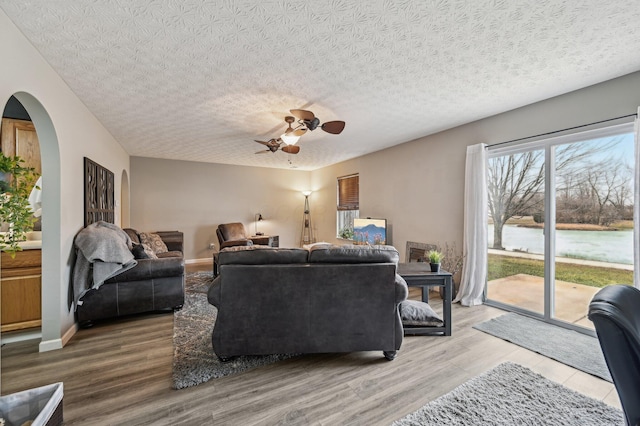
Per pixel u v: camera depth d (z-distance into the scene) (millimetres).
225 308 2088
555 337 2605
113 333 2713
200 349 2377
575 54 2117
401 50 2072
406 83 2596
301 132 3385
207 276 5070
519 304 3291
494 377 1948
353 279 2135
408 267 3029
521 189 3287
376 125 3824
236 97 2900
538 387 1836
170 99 2947
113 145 4449
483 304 3553
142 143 4859
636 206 2270
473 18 1720
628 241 2488
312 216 7906
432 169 4234
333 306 2133
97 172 3471
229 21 1751
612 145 2568
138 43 1979
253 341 2111
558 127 2861
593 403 1677
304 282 2109
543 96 2881
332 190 7004
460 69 2348
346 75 2447
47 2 1573
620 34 1868
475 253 3521
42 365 2129
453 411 1617
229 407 1672
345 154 5758
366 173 5707
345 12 1670
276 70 2361
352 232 6258
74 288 2662
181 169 6461
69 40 1937
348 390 1831
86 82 2553
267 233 7496
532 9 1637
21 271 2512
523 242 3266
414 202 4551
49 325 2387
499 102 3041
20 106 3352
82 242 2719
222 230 6375
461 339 2574
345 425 1526
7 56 1702
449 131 3973
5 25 1679
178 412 1629
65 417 1575
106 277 2748
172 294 3230
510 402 1692
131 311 3012
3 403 1375
